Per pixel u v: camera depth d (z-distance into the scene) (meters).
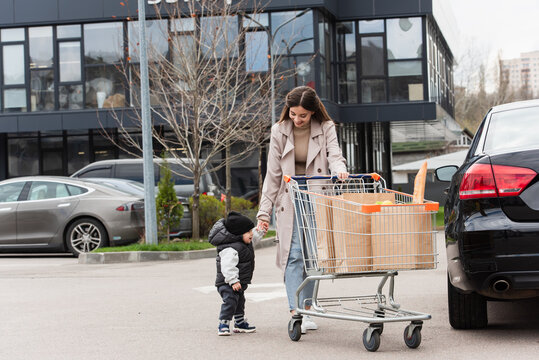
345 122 32.22
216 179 27.00
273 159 7.82
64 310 9.57
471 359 6.23
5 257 18.66
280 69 29.86
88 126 30.80
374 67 32.62
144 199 17.91
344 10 32.50
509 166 6.59
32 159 33.62
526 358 6.18
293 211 7.68
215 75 21.73
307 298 7.54
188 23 23.30
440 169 9.13
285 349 6.91
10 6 31.55
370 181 7.73
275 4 29.94
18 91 31.78
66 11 31.17
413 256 6.65
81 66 31.42
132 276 13.58
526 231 6.39
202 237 21.19
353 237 6.66
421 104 31.89
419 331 6.75
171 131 32.50
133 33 27.44
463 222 6.69
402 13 32.19
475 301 7.41
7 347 7.27
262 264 15.84
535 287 6.42
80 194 17.91
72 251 17.77
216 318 8.76
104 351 6.98
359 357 6.46
